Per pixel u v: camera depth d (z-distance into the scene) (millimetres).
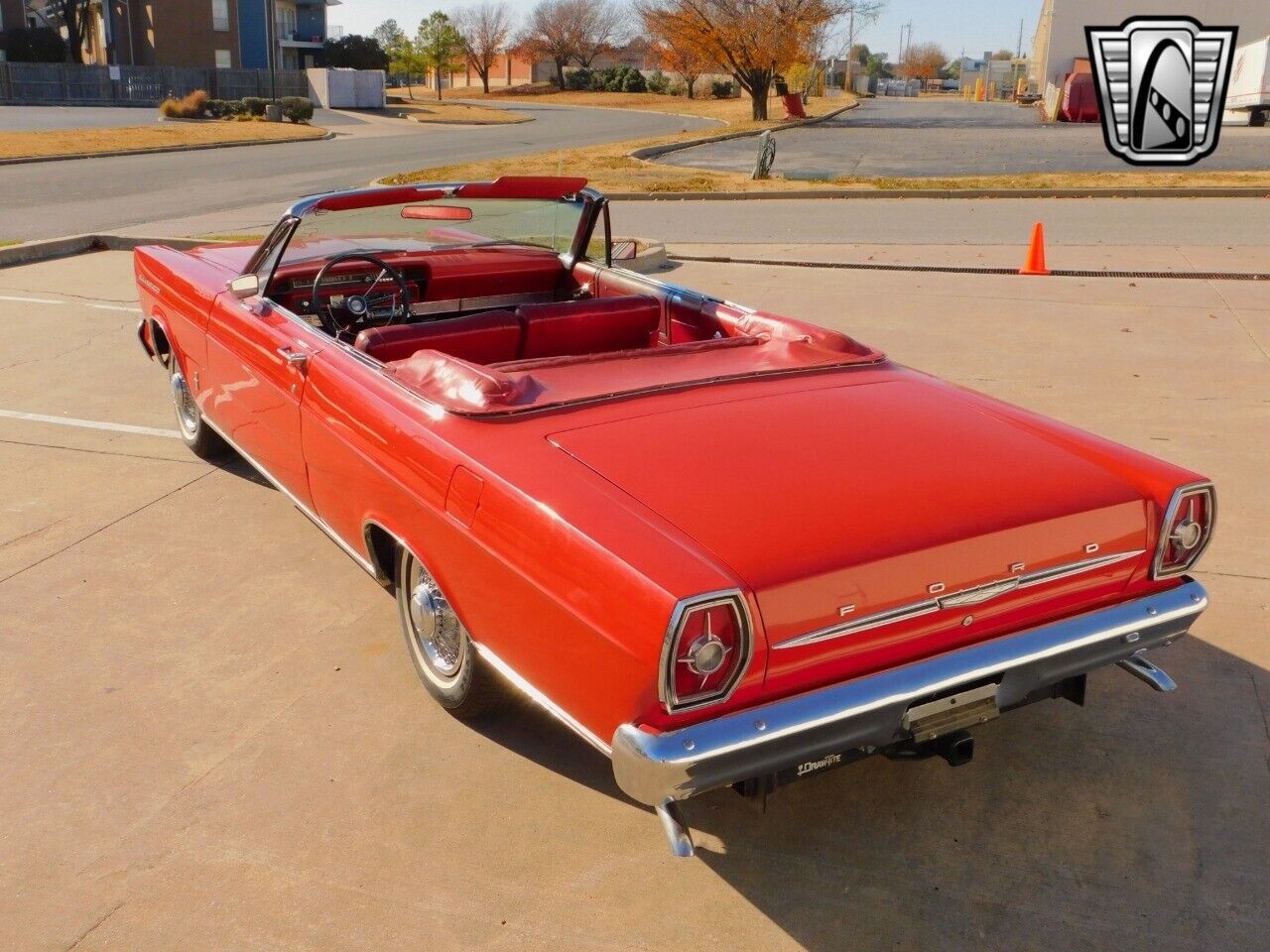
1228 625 4012
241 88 56688
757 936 2662
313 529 4871
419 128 42688
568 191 4465
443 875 2850
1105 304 9234
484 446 2965
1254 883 2830
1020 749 3389
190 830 3002
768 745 2438
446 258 4609
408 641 3623
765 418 3121
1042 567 2734
